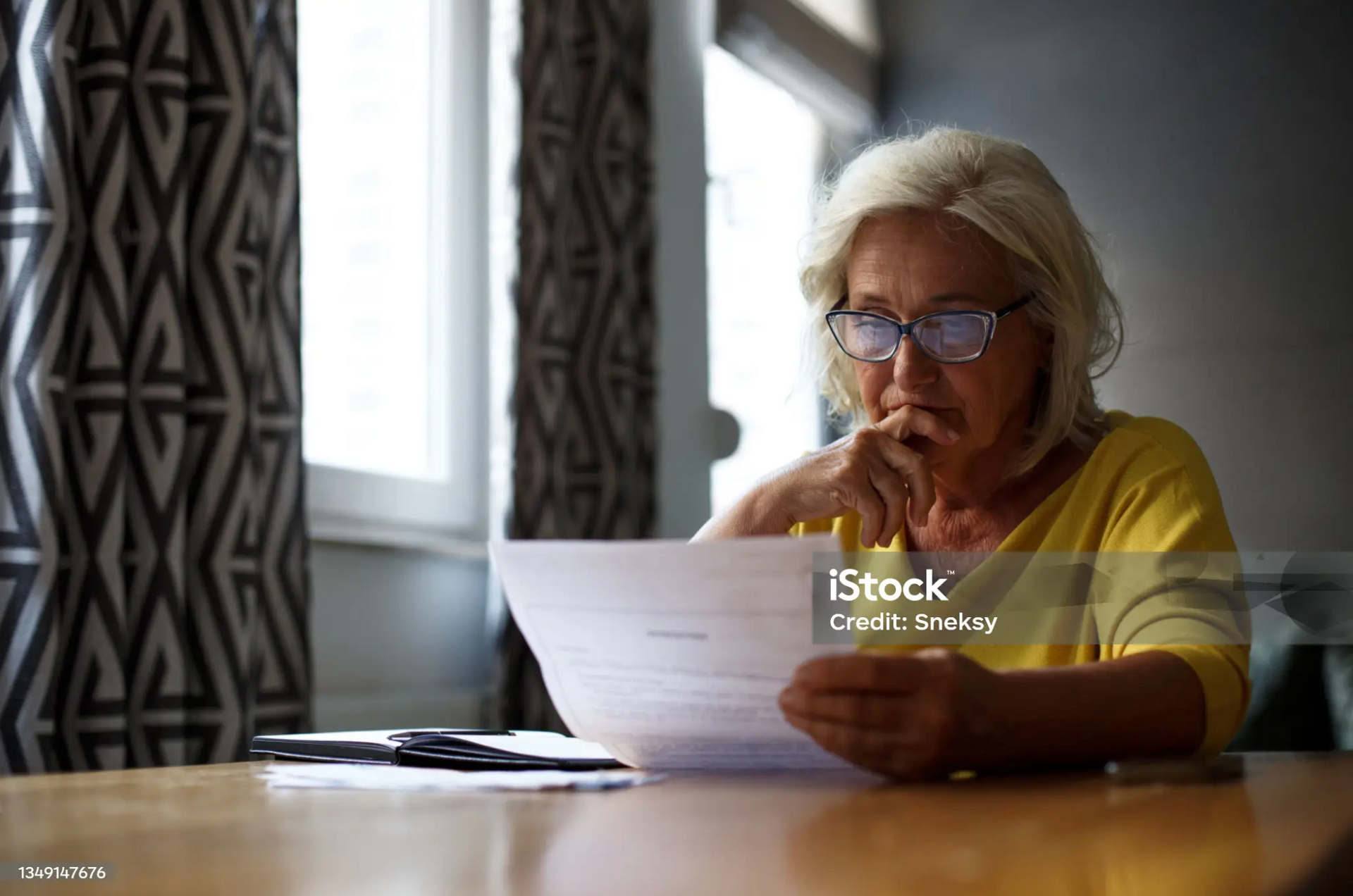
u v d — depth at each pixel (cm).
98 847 49
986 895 36
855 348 127
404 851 47
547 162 253
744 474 370
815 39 384
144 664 155
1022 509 128
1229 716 81
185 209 166
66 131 147
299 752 92
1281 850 43
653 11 308
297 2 195
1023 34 399
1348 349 341
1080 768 73
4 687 138
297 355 187
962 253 122
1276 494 346
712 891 38
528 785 70
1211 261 362
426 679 236
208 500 166
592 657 76
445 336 259
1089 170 384
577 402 265
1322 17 355
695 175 344
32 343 143
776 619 68
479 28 274
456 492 256
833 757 75
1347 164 348
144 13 162
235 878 41
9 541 140
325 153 237
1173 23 376
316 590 212
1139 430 124
